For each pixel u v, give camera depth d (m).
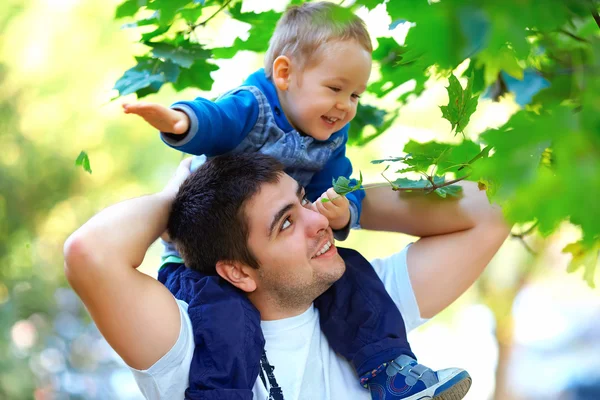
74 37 7.68
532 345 8.18
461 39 1.13
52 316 6.69
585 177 1.11
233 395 1.93
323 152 2.28
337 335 2.19
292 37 2.19
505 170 1.16
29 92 7.60
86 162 1.86
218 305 2.05
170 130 1.84
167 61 2.20
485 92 2.29
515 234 2.40
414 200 2.40
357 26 2.17
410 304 2.35
